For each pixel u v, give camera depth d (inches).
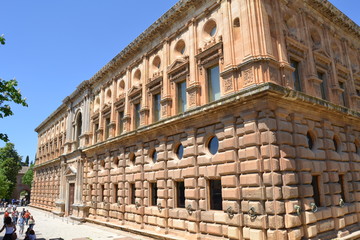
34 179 2511.1
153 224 845.8
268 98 565.3
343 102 890.7
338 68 876.6
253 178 563.2
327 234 612.1
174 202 787.4
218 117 669.9
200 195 694.5
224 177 627.8
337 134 762.2
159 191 830.5
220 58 700.0
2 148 3184.1
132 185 999.0
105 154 1186.0
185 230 724.7
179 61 840.9
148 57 1015.6
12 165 3095.5
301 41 744.3
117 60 1169.4
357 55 1015.6
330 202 660.7
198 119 724.0
